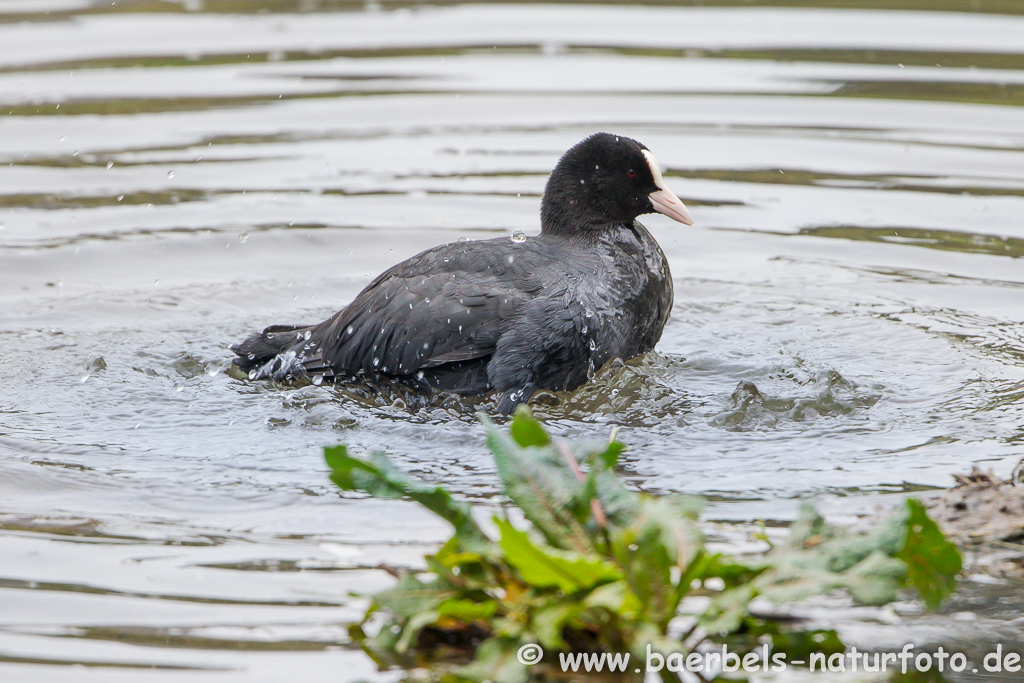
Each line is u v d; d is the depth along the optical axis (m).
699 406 9.86
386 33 21.20
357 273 13.28
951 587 6.14
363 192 15.10
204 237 13.97
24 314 12.03
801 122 17.08
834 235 14.04
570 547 5.97
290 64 19.45
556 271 10.39
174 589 6.43
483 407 10.10
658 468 8.41
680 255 13.80
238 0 23.11
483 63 19.48
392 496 6.19
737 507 7.59
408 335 10.19
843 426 9.27
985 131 16.52
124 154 16.08
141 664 5.65
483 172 15.59
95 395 10.12
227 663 5.66
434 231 14.05
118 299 12.51
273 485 8.10
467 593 5.94
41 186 15.10
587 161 11.22
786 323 11.92
